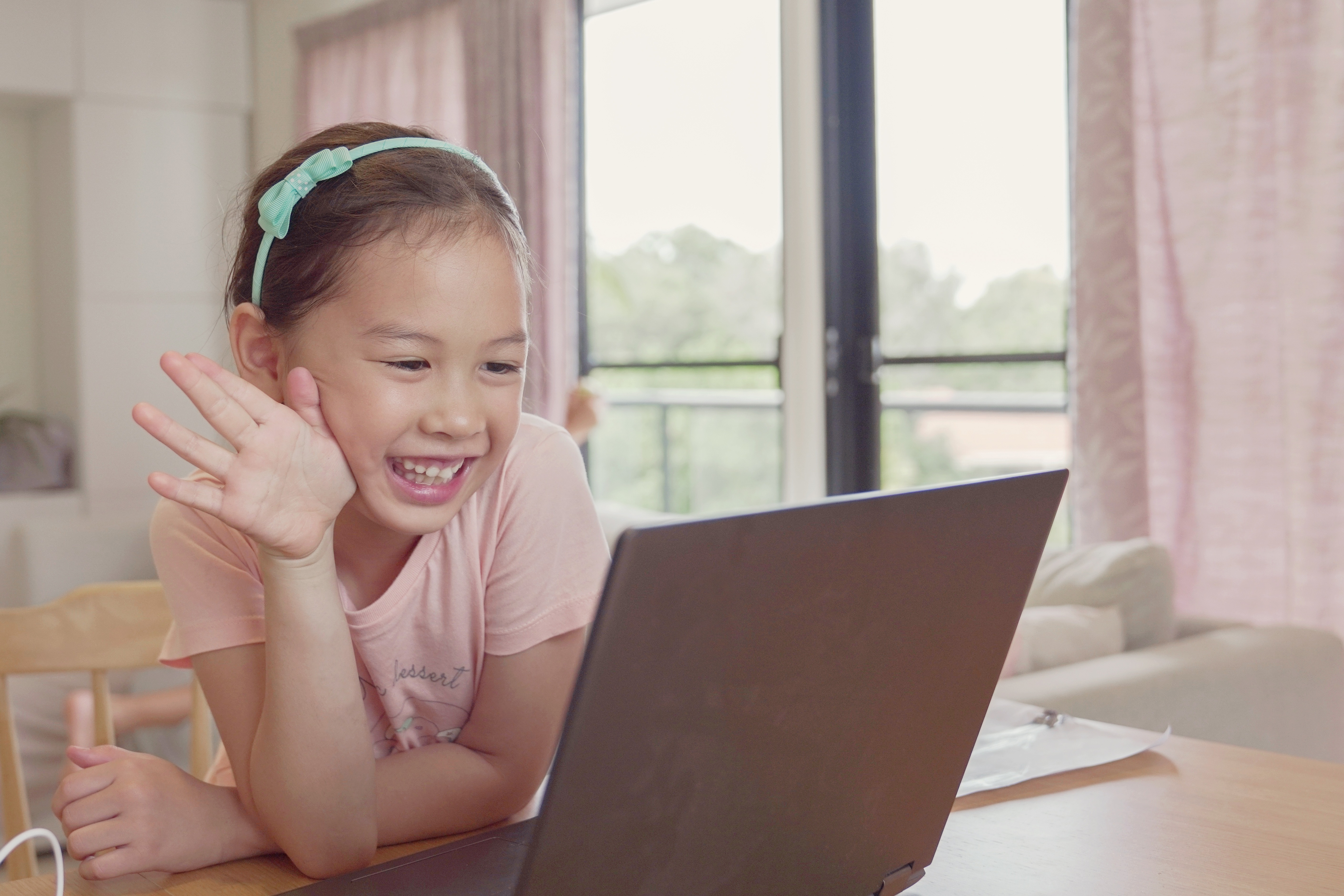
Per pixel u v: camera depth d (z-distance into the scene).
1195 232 2.36
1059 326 2.91
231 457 0.67
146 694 2.30
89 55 4.31
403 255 0.68
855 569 0.52
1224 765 0.90
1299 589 2.23
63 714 2.49
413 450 0.71
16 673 1.16
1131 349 2.44
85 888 0.72
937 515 0.56
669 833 0.51
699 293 3.74
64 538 2.93
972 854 0.72
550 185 3.62
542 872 0.47
